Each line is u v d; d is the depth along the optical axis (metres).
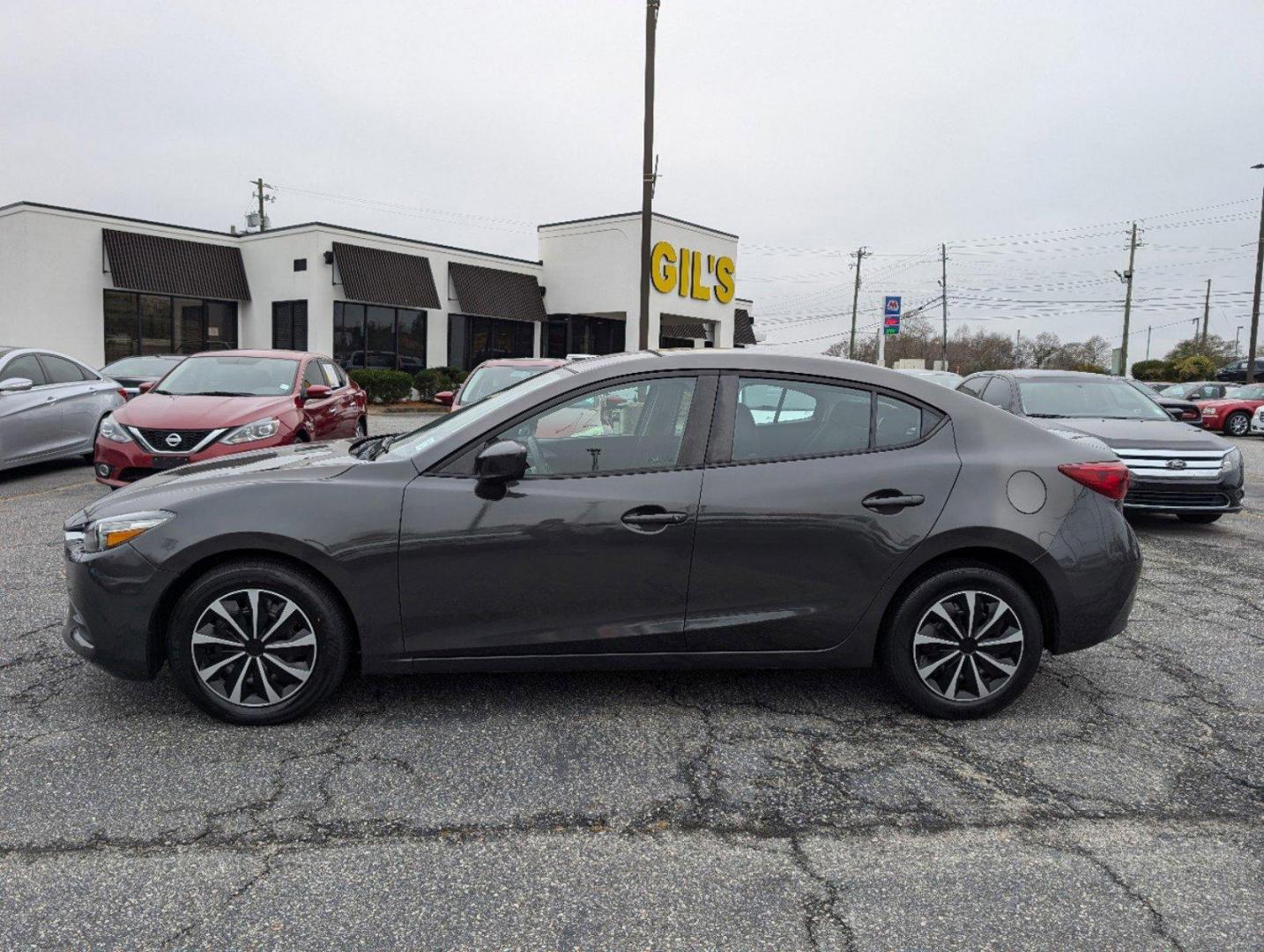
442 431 3.76
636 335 27.55
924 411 3.66
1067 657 4.52
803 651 3.56
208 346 24.84
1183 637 4.89
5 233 21.31
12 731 3.40
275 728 3.45
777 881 2.54
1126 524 3.72
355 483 3.40
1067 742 3.49
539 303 29.27
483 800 2.95
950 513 3.50
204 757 3.21
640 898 2.44
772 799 3.00
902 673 3.61
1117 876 2.58
